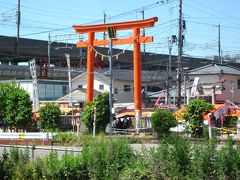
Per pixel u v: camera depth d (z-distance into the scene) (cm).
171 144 1112
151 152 1131
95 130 3456
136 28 3925
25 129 3594
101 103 3478
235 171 1012
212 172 1023
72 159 1210
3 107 3575
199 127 2884
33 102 3978
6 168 1319
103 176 1149
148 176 1094
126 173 1110
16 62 7962
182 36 4650
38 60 7288
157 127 2986
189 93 4700
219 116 3400
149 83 6838
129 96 6184
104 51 7400
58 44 7438
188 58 8350
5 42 6862
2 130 3659
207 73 5409
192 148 1084
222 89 4569
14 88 3619
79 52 7756
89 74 4212
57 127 3700
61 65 7912
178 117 3148
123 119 4038
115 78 6044
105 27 4034
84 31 4203
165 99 5559
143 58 8081
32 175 1255
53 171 1208
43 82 5738
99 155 1181
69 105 4841
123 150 1185
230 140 1203
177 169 1052
